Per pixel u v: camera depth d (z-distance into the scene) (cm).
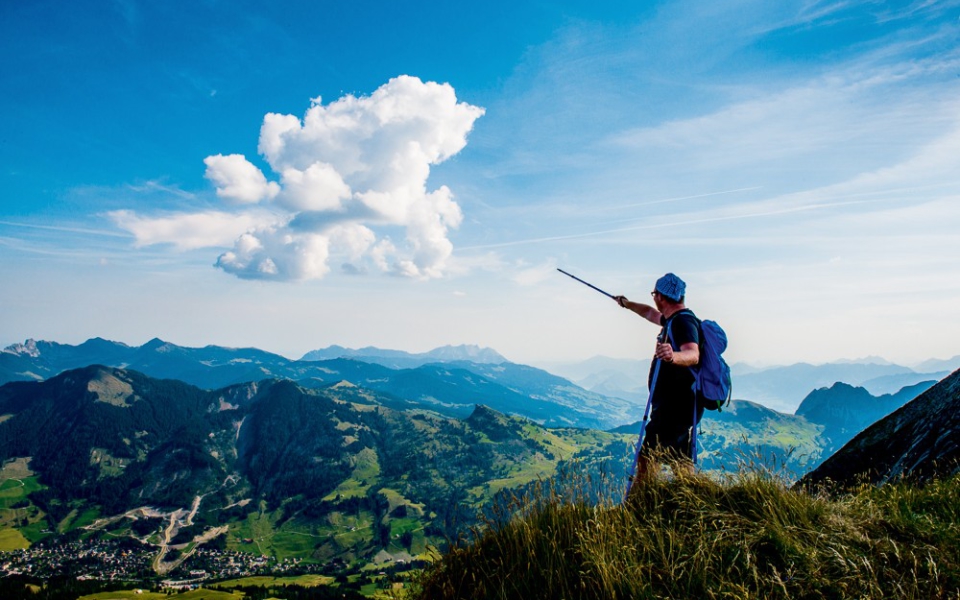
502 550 521
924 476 580
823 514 471
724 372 544
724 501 498
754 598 380
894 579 390
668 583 416
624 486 551
